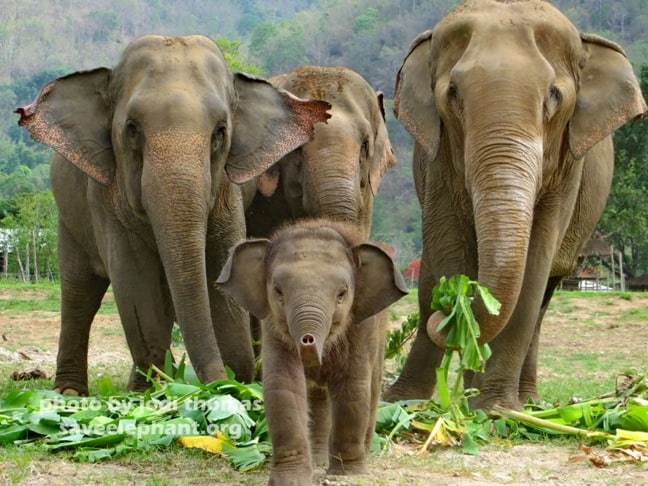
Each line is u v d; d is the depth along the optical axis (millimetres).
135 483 7547
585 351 21406
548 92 10008
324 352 7164
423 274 11922
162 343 11758
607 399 10328
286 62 161875
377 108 16062
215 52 11852
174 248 10602
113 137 11547
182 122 10883
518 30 10234
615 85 10703
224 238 11836
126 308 11711
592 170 12531
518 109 9680
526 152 9555
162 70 11273
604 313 27812
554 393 14578
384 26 165500
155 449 8523
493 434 9641
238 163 11828
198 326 10531
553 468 8273
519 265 9172
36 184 107000
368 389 7527
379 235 94438
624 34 150000
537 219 11016
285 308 6707
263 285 7125
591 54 10844
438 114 10891
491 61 9953
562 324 26109
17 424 9039
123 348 20578
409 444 9125
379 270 7172
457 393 9711
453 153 10742
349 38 168500
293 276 6746
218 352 10523
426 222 11680
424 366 12102
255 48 165625
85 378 13867
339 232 7297
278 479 6883
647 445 8797
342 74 15758
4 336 21141
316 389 8156
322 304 6621
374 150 15906
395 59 157375
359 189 14820
